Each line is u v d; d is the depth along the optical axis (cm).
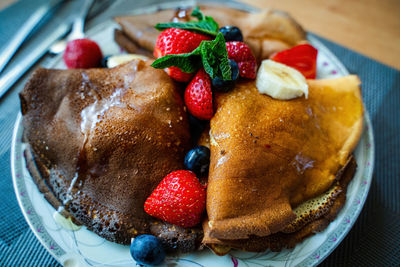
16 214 28
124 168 25
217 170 24
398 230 28
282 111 26
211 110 26
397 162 31
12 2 40
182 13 33
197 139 28
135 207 25
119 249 25
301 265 24
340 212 26
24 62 35
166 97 26
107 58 32
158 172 25
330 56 33
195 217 24
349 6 40
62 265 25
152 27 33
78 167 26
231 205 24
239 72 27
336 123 28
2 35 38
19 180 27
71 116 27
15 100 33
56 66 33
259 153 25
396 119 33
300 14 39
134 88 27
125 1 41
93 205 26
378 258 27
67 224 26
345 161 27
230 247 24
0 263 26
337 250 27
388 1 40
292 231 25
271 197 24
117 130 25
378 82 34
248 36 32
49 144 27
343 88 29
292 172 25
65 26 38
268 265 24
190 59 25
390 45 37
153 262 24
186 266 24
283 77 27
